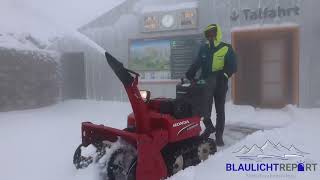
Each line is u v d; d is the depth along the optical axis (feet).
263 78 34.01
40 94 36.42
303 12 31.96
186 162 14.71
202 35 35.47
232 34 34.17
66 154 17.16
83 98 41.39
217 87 19.11
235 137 21.06
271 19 32.96
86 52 40.98
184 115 14.67
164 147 14.32
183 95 15.67
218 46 19.13
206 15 35.29
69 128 24.12
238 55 34.32
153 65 37.76
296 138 19.54
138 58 38.40
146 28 37.63
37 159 16.53
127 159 13.16
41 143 19.66
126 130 14.01
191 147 14.85
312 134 20.48
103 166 13.32
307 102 32.17
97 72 40.78
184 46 36.22
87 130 13.71
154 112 14.25
